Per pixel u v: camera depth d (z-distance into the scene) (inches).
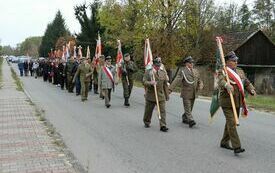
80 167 283.9
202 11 1600.6
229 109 324.2
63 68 969.5
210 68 1534.2
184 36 1530.5
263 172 276.8
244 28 2596.0
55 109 599.5
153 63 435.8
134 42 1517.0
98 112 567.2
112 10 1625.2
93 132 418.6
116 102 687.7
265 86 1736.0
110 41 1632.6
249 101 756.0
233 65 327.3
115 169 285.1
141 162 303.4
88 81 716.7
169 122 477.1
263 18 2659.9
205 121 480.4
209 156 319.6
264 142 370.0
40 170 269.3
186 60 444.5
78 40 1834.4
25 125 439.5
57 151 323.0
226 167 288.7
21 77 1553.9
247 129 433.1
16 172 264.8
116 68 650.8
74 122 480.7
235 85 322.7
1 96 763.4
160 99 426.0
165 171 280.4
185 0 1497.3
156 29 1477.6
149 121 446.9
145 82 430.0
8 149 328.2
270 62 1795.0
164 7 1454.2
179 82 442.6
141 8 1488.7
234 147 321.1
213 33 1609.3
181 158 314.0
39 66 1539.1
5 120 473.4
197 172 277.4
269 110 598.2
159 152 333.4
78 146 355.3
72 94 845.8
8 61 3809.1
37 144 346.6
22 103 644.1
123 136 398.0
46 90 945.5
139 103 673.6
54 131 410.9
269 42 1792.6
